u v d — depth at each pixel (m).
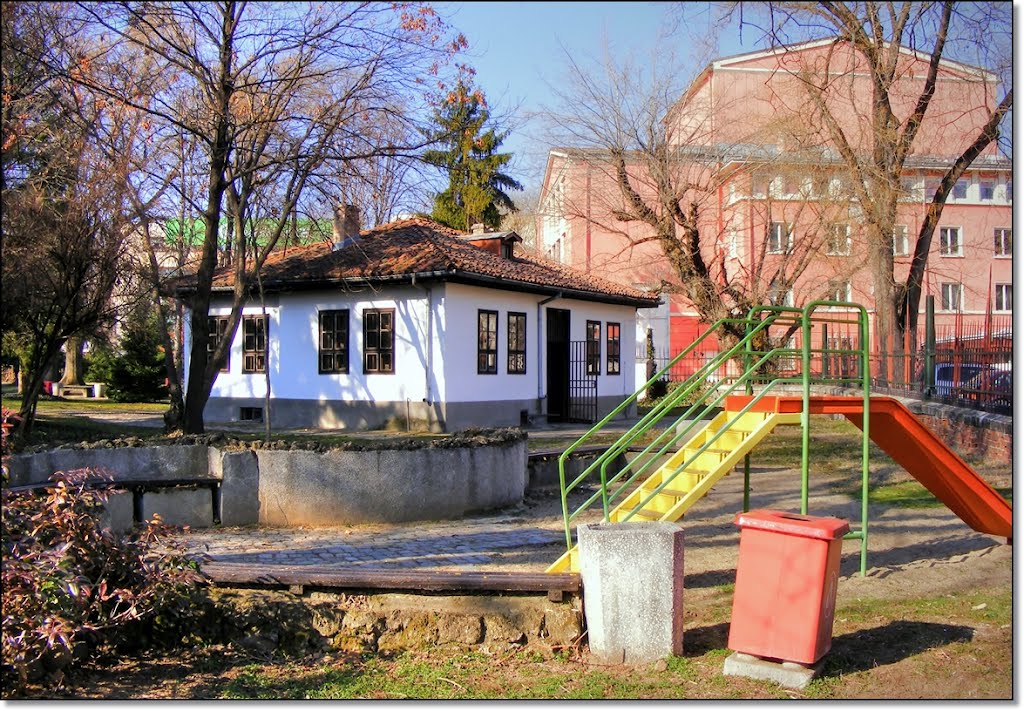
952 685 5.19
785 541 5.36
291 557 8.38
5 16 10.74
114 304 15.56
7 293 13.17
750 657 5.43
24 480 8.80
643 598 5.65
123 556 5.62
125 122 14.66
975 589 7.34
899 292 20.62
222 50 14.37
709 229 24.84
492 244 24.55
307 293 22.66
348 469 10.09
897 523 10.14
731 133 20.58
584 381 25.28
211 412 24.62
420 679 5.44
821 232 20.20
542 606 6.09
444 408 20.25
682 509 7.21
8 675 5.07
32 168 13.02
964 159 19.95
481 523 10.30
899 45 18.23
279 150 15.75
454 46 15.31
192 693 5.18
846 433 19.44
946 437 15.44
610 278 31.25
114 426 20.33
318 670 5.62
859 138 19.92
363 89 15.20
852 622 6.43
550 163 23.94
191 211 17.50
